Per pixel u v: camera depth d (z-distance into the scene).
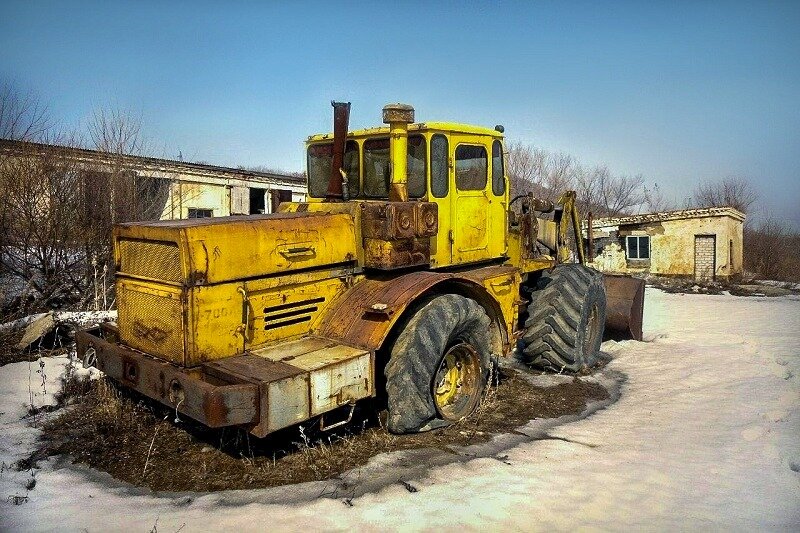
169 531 3.11
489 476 3.86
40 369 5.96
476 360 5.01
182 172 14.27
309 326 4.42
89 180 8.72
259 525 3.18
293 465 4.01
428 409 4.46
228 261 3.90
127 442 4.38
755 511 3.40
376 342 4.15
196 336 3.79
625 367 7.00
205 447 4.30
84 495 3.60
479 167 5.58
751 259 27.05
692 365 6.96
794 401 5.51
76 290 8.61
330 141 5.63
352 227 4.68
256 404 3.48
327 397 3.84
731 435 4.65
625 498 3.57
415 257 4.82
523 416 5.23
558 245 7.71
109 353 4.27
